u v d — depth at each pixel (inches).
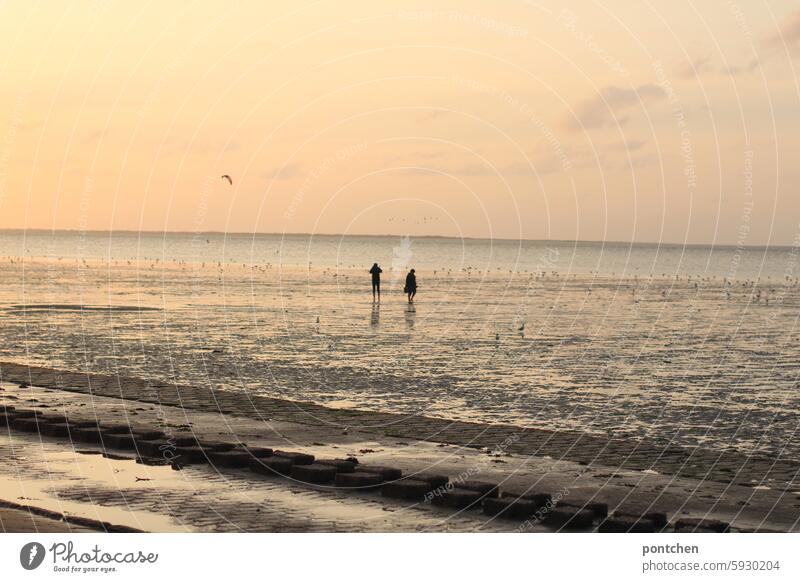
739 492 550.9
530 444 674.2
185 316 1705.2
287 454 607.8
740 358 1198.9
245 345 1272.1
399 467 604.1
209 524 489.4
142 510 510.3
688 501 532.1
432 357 1166.3
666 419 787.4
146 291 2436.0
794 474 592.4
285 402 832.3
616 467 608.1
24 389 890.7
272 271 3956.7
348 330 1481.3
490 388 936.3
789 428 754.8
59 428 692.7
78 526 482.6
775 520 499.5
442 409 824.3
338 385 948.0
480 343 1322.6
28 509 508.4
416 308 1958.7
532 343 1332.4
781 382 996.6
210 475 584.1
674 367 1107.3
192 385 937.5
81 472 587.8
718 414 810.2
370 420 756.0
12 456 628.1
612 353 1230.3
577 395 901.2
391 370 1052.5
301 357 1154.7
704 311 2036.2
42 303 1974.7
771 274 5388.8
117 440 655.1
